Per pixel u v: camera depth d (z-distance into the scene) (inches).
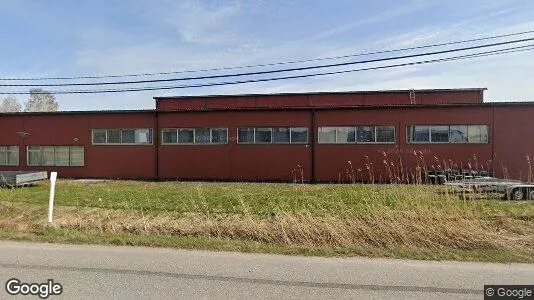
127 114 971.3
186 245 238.1
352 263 201.5
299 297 152.5
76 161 990.4
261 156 917.2
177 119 952.3
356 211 304.3
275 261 205.0
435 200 315.3
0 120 1021.8
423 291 159.6
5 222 322.3
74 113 987.9
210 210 400.2
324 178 888.3
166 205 446.0
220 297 152.1
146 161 960.9
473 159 821.2
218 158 934.4
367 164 868.0
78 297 151.3
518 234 256.8
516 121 812.0
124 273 182.4
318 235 259.6
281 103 1143.6
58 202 475.5
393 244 242.2
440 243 239.8
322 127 893.8
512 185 496.1
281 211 335.0
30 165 1008.2
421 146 845.2
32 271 184.7
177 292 157.3
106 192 612.7
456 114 832.3
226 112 932.6
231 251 226.5
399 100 1085.1
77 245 239.0
